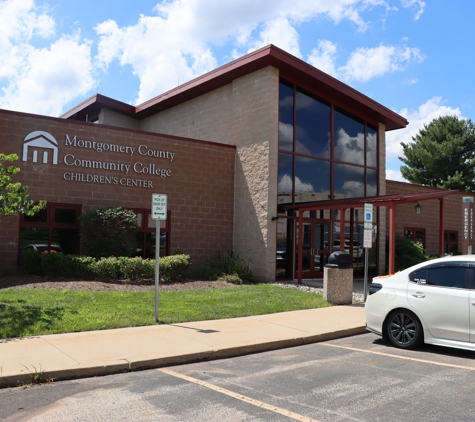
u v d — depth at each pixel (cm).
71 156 1603
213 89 2080
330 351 856
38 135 1553
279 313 1180
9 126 1515
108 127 1673
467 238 1809
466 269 824
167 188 1784
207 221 1867
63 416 513
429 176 4719
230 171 1933
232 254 1861
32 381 641
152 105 2297
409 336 867
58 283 1327
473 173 4528
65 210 1596
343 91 2003
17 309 986
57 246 1575
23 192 1144
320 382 647
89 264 1452
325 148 2031
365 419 504
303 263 1909
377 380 657
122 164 1694
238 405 550
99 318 983
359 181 2177
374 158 2269
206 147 1880
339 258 1352
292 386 628
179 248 1798
